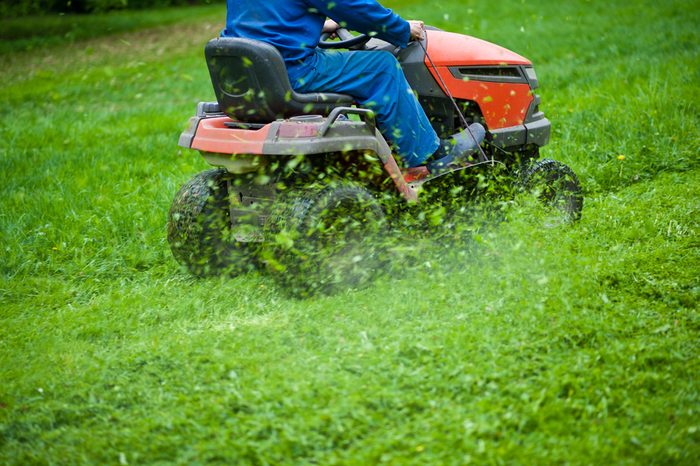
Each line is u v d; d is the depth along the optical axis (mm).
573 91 13023
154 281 6773
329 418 4180
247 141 5816
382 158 6086
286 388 4555
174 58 22312
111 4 30844
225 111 6195
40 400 4707
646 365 4680
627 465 3797
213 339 5355
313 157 6211
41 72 19797
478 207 6824
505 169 7102
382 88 6285
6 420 4492
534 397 4340
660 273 6051
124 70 20078
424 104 7301
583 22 21078
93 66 21156
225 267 6711
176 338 5430
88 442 4203
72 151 11469
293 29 5961
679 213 7441
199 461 3980
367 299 5871
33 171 10250
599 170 9047
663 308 5469
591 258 6258
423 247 6469
